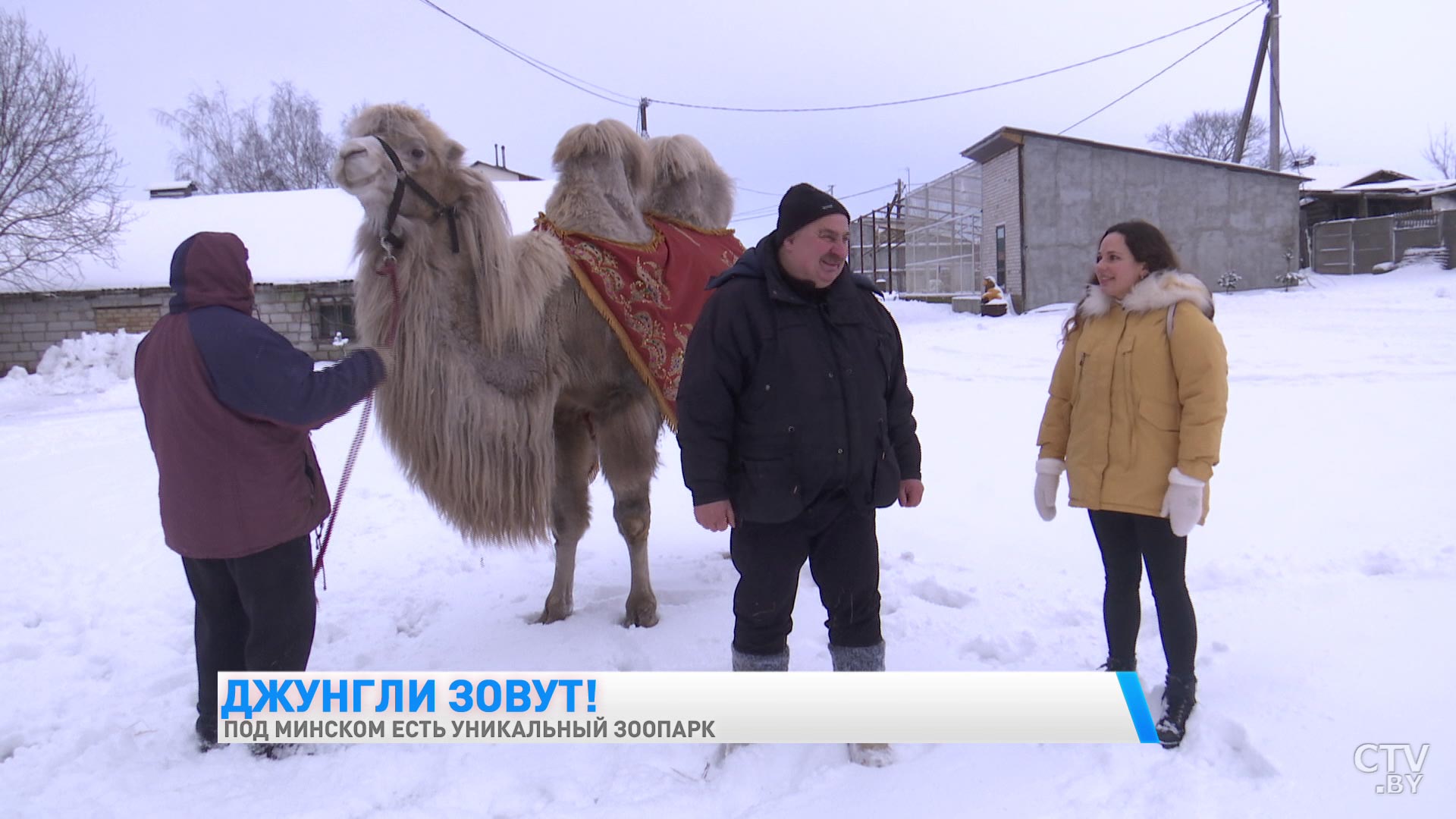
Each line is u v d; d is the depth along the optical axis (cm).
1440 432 717
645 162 482
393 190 360
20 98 2022
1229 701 322
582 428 455
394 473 862
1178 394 304
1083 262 2480
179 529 316
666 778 303
